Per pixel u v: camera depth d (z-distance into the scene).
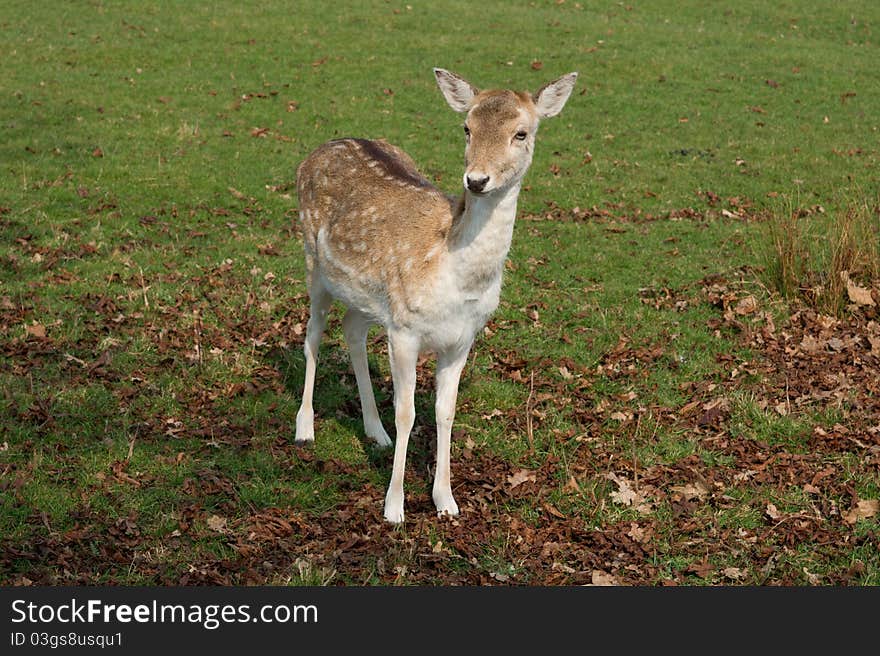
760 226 11.19
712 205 12.13
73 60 16.73
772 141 14.88
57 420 6.11
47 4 20.14
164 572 4.80
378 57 18.42
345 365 7.26
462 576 4.94
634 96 17.06
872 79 18.69
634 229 11.05
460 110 5.23
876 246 9.15
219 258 9.47
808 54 20.11
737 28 22.50
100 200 10.93
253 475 5.70
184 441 6.02
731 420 6.59
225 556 4.97
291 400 6.66
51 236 9.66
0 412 6.14
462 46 19.42
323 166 6.23
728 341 7.87
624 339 7.89
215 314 7.96
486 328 8.06
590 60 18.95
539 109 4.98
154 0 21.02
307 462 5.91
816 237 10.14
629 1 24.45
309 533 5.16
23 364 6.79
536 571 4.98
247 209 11.20
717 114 16.30
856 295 8.41
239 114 14.90
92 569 4.79
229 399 6.61
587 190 12.54
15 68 16.02
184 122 14.16
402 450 5.30
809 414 6.65
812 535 5.28
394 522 5.32
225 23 19.80
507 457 6.10
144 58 17.25
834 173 13.43
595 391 7.00
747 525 5.41
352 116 15.26
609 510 5.50
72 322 7.58
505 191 4.81
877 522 5.42
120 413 6.27
